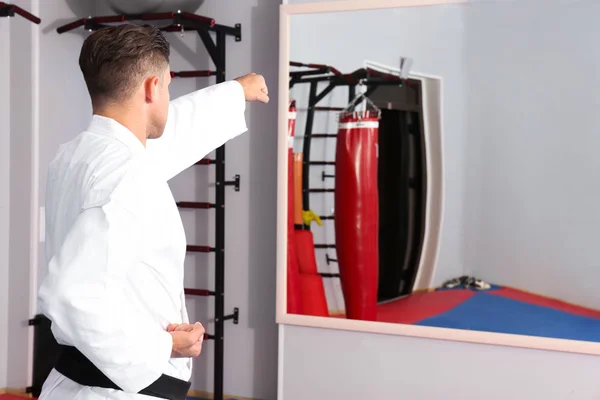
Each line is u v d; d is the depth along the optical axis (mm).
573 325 2633
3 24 3240
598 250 2586
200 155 1843
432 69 2822
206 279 3373
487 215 2768
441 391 2832
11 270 3293
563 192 2643
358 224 2957
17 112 3250
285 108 3045
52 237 1397
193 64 3391
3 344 3311
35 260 3262
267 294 3264
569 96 2621
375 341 2938
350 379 2980
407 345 2885
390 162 2904
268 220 3254
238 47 3279
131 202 1277
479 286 2785
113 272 1226
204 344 3395
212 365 3385
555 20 2633
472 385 2785
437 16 2803
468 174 2791
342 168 2979
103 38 1426
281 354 3098
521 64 2691
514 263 2729
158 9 3023
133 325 1251
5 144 3256
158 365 1279
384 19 2881
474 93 2768
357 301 2975
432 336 2822
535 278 2693
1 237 3270
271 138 3240
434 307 2850
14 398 3232
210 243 3369
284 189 3059
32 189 3238
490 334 2736
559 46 2629
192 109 1835
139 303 1374
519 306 2721
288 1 3051
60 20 3371
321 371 3031
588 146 2598
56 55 3354
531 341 2672
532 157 2688
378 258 2939
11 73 3258
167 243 1386
